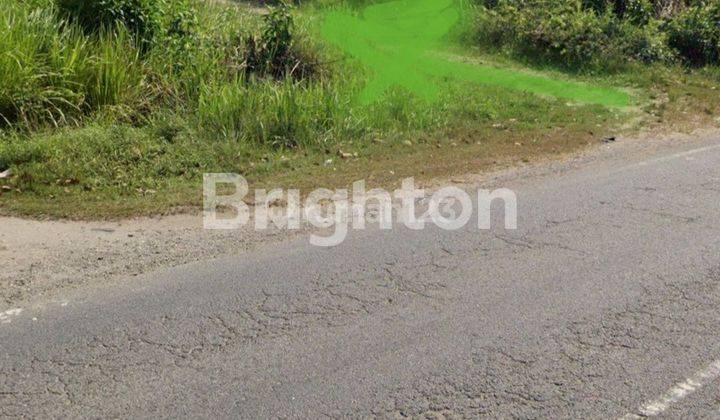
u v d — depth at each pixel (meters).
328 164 9.05
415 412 4.38
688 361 4.92
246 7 14.61
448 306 5.62
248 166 8.84
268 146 9.50
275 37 11.49
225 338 5.15
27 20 10.00
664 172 8.91
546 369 4.81
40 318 5.36
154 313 5.46
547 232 7.04
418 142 9.98
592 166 9.15
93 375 4.70
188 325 5.30
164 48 10.70
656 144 10.17
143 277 6.03
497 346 5.08
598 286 5.95
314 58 11.71
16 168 8.18
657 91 13.09
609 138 10.38
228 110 9.73
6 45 9.41
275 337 5.17
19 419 4.27
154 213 7.40
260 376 4.72
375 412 4.38
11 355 4.90
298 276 6.08
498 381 4.68
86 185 8.00
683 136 10.60
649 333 5.25
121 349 4.99
